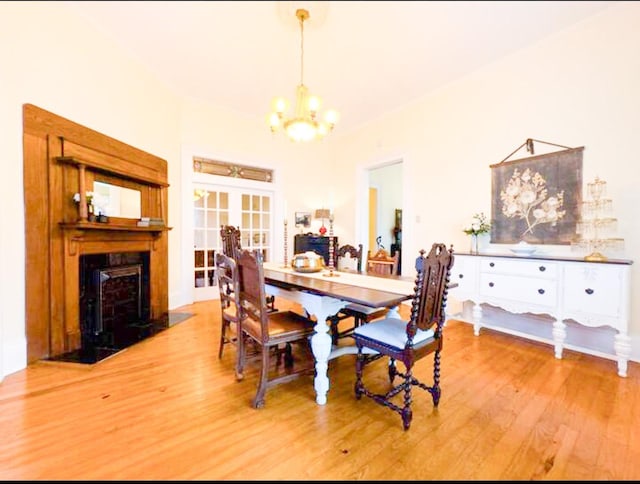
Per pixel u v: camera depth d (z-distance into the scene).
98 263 2.84
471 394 1.92
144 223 3.18
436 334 1.80
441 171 3.86
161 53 3.11
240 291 2.06
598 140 2.58
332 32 2.73
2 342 2.05
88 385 1.97
